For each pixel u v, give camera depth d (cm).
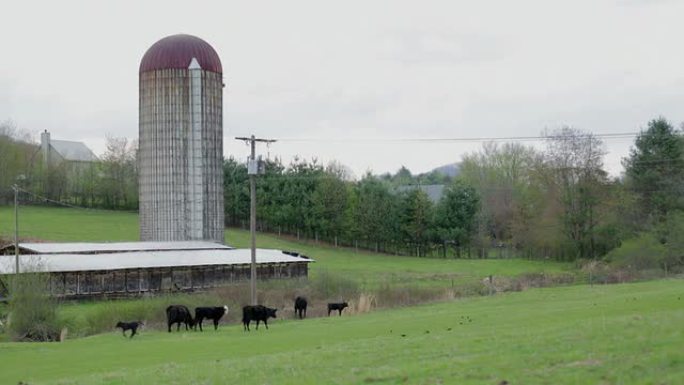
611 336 2134
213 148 9050
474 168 15338
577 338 2173
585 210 9706
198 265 7244
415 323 3566
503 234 13300
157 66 8875
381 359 2183
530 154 14875
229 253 7956
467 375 1769
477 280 7644
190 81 8888
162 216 8919
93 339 3653
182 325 4241
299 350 2686
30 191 13975
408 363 2044
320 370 2053
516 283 6700
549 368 1761
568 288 5741
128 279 6862
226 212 13838
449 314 3953
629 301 3891
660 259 7494
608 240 9544
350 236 12644
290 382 1895
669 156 9675
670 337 1992
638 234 8506
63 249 7619
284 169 13500
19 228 11269
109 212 13975
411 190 12719
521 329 2730
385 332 3297
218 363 2417
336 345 2725
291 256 8238
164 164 8888
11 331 4297
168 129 8875
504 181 14650
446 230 12031
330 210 12644
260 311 3909
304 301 4806
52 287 5031
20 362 2844
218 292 5822
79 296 6538
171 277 7138
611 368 1695
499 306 4384
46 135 16900
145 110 8969
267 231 13675
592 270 7450
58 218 12675
